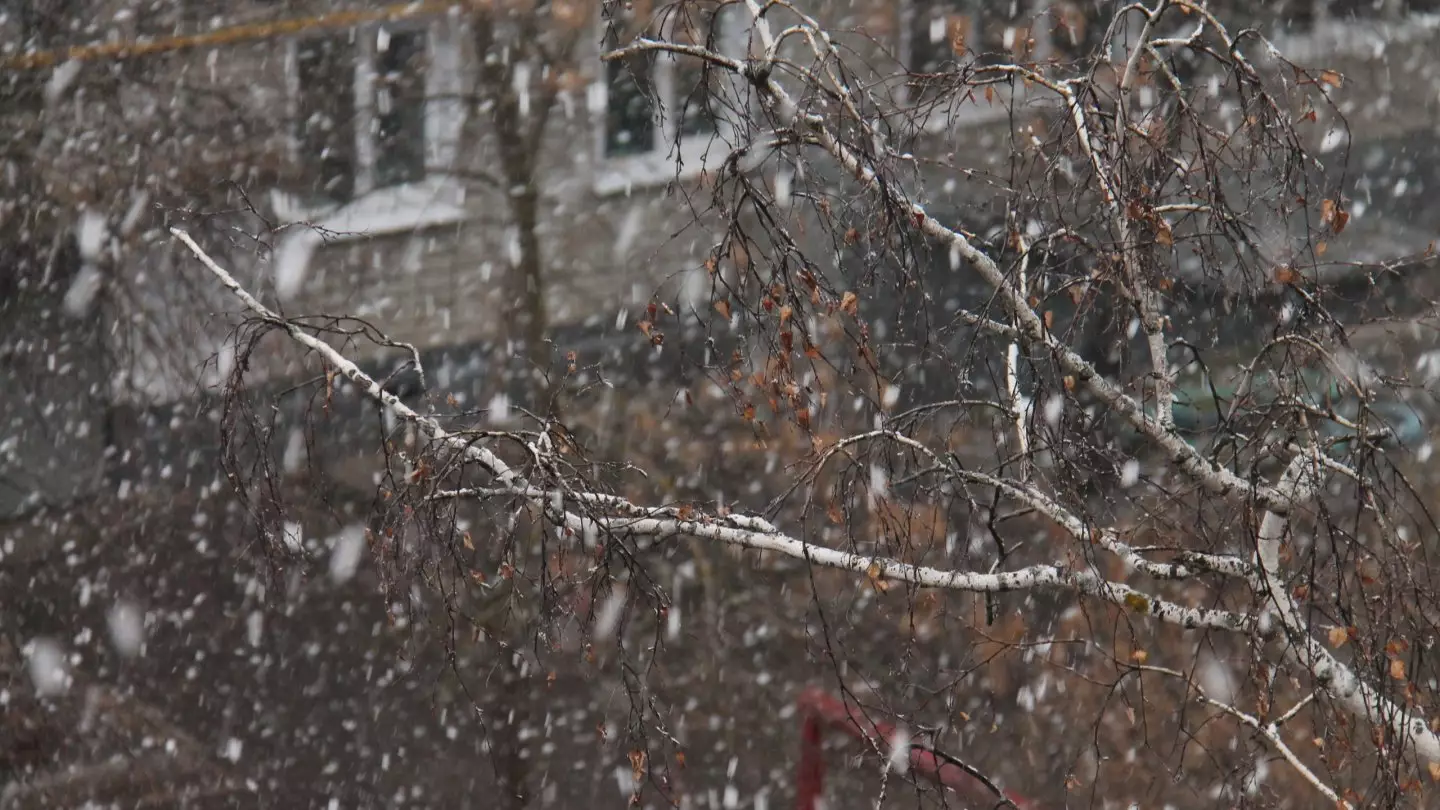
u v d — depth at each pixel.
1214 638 10.62
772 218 5.90
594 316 19.33
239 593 18.81
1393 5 19.95
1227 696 8.42
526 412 6.77
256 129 18.70
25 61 18.06
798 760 14.45
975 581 6.28
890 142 6.04
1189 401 6.34
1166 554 7.91
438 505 6.59
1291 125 5.53
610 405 15.08
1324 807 9.70
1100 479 6.42
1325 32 20.02
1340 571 5.34
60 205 17.80
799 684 15.16
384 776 15.08
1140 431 6.20
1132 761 10.99
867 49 15.30
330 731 15.91
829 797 13.88
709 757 14.62
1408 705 5.45
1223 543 6.80
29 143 17.88
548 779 14.28
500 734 13.79
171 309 17.64
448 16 18.83
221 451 7.02
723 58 6.23
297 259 15.24
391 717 16.02
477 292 20.11
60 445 20.78
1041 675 10.80
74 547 20.02
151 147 17.72
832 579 15.82
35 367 19.33
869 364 5.85
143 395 17.33
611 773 14.36
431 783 14.89
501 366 14.27
